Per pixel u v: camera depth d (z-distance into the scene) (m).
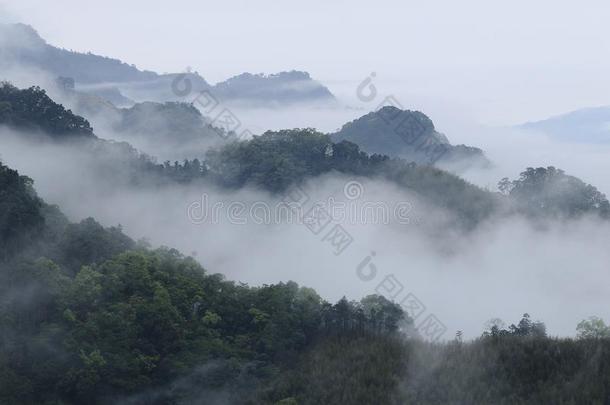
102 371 54.88
